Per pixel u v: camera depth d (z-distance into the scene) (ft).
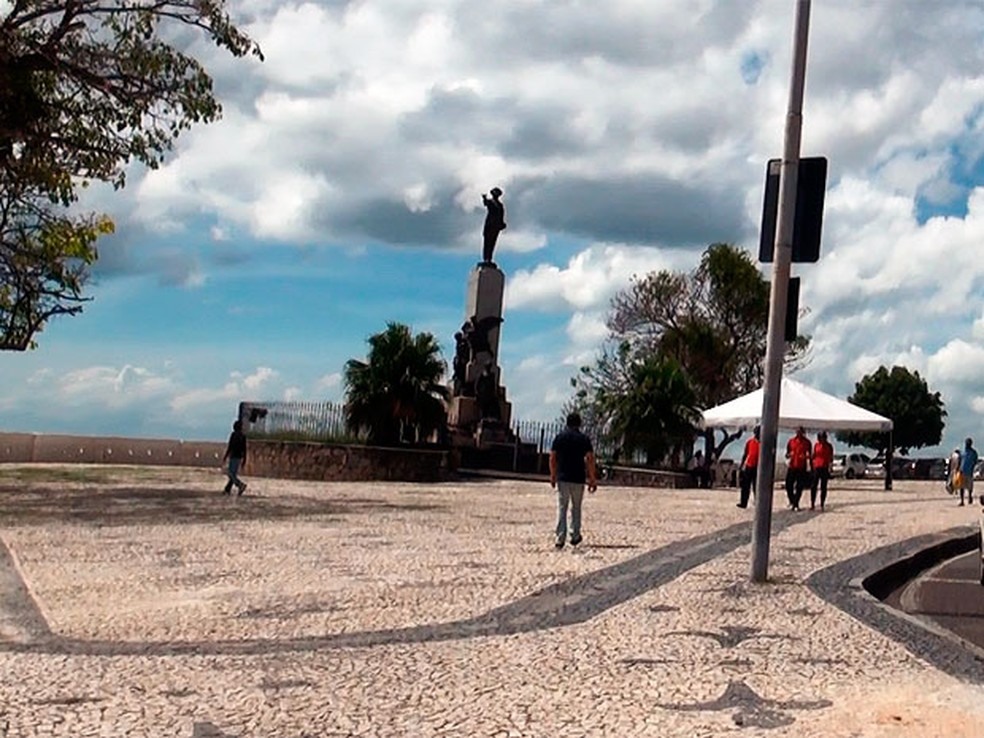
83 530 60.03
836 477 205.36
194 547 52.95
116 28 74.49
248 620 33.88
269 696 24.36
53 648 29.71
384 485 111.55
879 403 260.42
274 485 106.11
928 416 262.47
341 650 29.35
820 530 63.87
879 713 22.89
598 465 133.49
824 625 32.81
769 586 40.34
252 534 59.31
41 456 144.77
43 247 81.82
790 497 83.61
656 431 135.23
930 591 46.11
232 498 86.43
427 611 35.27
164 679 25.94
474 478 128.06
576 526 53.72
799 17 42.22
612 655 28.53
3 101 72.13
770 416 41.83
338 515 72.23
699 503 89.81
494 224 147.54
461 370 145.38
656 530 62.34
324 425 132.16
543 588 39.75
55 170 74.79
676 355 186.70
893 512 81.25
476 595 38.29
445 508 79.66
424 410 130.11
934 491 133.28
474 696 24.38
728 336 191.31
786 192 42.11
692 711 23.15
